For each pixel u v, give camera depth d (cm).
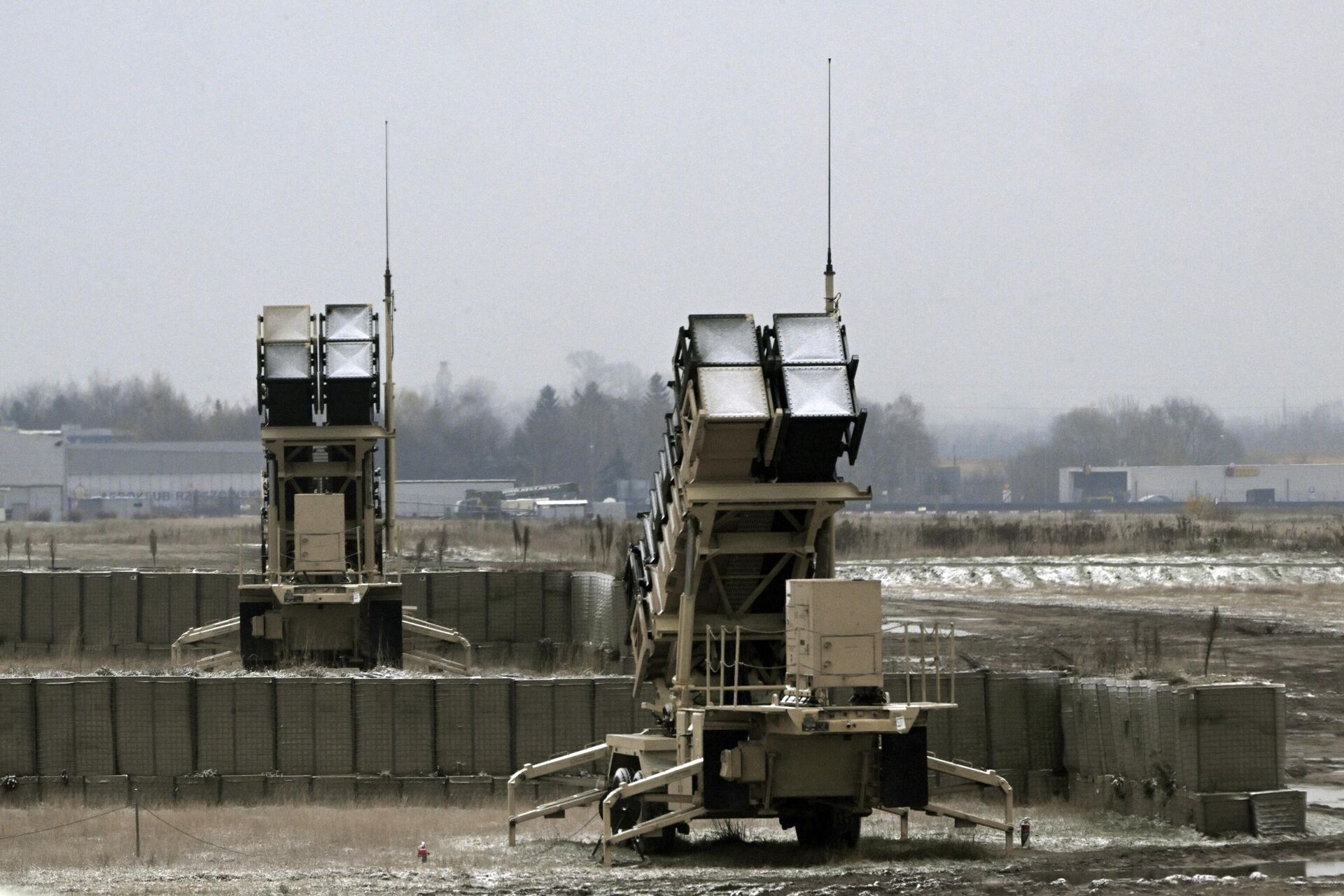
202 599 18325
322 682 11981
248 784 11862
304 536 14938
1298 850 8838
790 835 9806
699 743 8506
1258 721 9638
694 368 8456
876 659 8006
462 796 11819
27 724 11956
